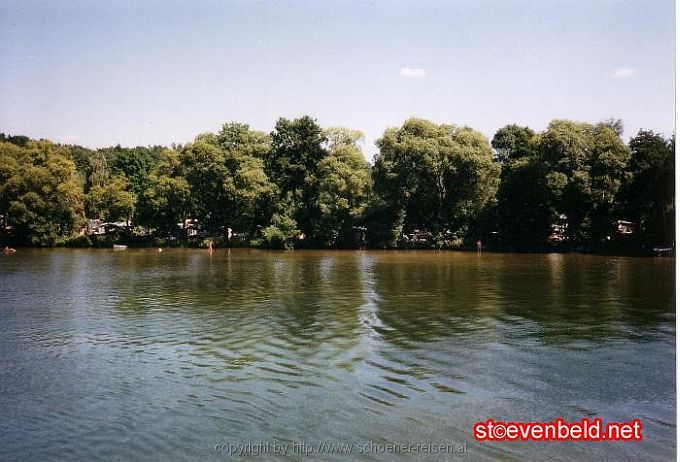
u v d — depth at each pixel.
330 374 20.69
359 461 14.46
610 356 22.97
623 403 18.05
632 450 15.09
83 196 106.44
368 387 19.34
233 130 110.94
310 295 38.66
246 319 30.20
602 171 79.38
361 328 27.91
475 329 27.64
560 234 94.00
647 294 38.47
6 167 98.38
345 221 99.06
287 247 97.81
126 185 112.19
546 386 19.48
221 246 105.12
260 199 103.62
